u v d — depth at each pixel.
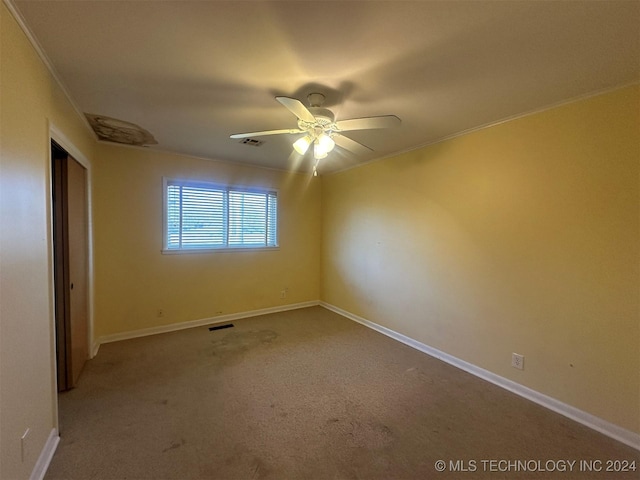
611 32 1.39
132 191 3.41
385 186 3.67
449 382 2.54
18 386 1.31
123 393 2.30
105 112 2.38
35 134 1.52
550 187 2.19
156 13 1.29
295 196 4.66
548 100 2.10
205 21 1.34
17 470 1.29
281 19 1.33
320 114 2.03
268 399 2.25
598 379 1.98
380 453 1.73
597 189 1.97
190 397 2.26
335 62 1.66
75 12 1.28
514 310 2.41
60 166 2.23
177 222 3.74
